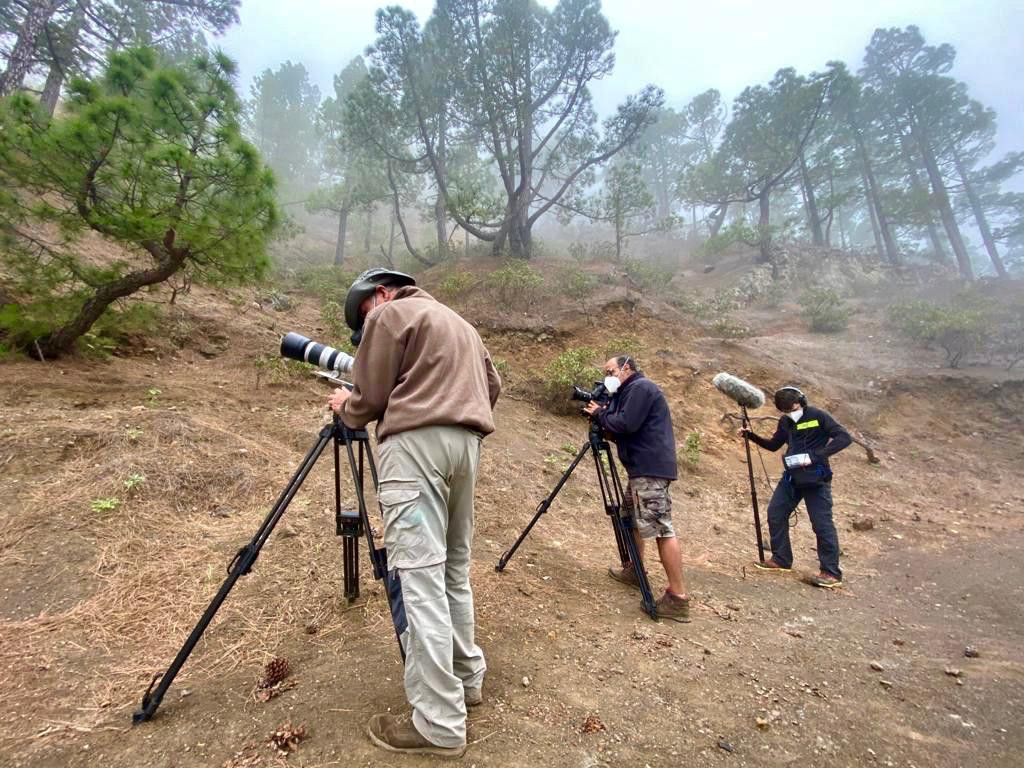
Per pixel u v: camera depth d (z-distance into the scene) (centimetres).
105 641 238
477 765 171
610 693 223
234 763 168
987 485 764
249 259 531
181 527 338
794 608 361
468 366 196
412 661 177
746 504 643
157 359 632
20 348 516
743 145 2334
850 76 2116
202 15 1412
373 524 373
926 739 210
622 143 1667
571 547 426
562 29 1625
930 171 2736
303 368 661
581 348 915
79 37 1184
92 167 463
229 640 245
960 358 1134
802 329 1460
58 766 166
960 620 363
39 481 347
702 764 183
